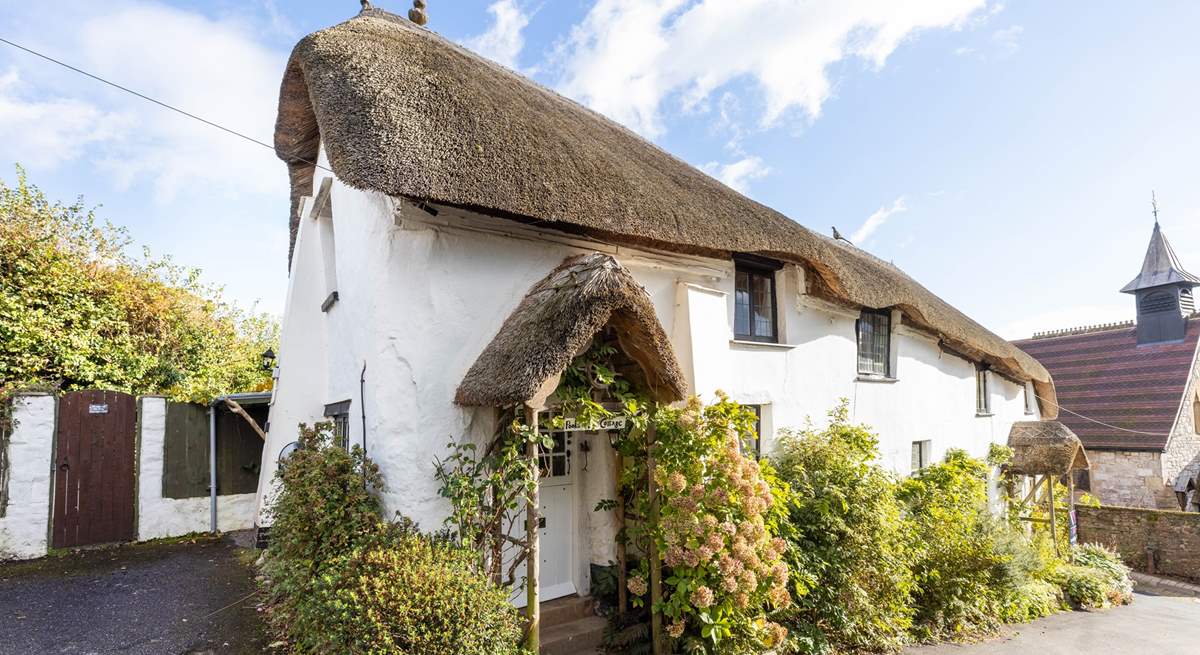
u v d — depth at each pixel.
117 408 7.83
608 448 6.00
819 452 6.86
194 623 5.02
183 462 8.35
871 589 6.27
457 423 4.91
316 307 7.83
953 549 7.64
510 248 5.45
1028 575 9.03
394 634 3.63
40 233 9.34
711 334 6.45
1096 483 17.64
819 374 8.38
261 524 7.31
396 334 4.87
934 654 6.36
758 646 4.99
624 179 5.95
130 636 4.73
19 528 6.93
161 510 8.09
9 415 6.95
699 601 4.53
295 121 7.16
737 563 4.64
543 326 4.42
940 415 11.05
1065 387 20.19
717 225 6.43
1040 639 7.39
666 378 4.82
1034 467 12.15
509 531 4.68
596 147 6.37
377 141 4.37
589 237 5.95
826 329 8.61
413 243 4.96
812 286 8.30
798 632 5.76
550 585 5.70
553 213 5.00
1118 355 20.12
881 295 8.59
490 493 4.71
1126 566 13.55
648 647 5.04
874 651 6.13
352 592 3.75
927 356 10.90
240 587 5.94
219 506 8.55
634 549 5.88
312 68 5.33
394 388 4.83
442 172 4.49
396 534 4.47
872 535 6.25
